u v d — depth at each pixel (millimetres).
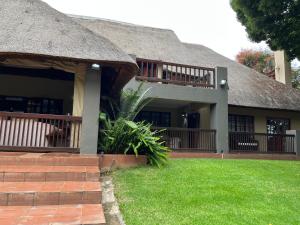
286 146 14586
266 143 14742
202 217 4805
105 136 8281
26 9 9641
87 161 6793
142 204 5281
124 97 10156
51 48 7660
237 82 17641
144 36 18375
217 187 6594
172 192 6027
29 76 13062
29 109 13172
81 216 4203
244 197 6055
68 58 7547
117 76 9336
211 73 14000
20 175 5594
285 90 18969
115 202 5336
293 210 5574
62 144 7984
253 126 16562
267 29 13109
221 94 13148
